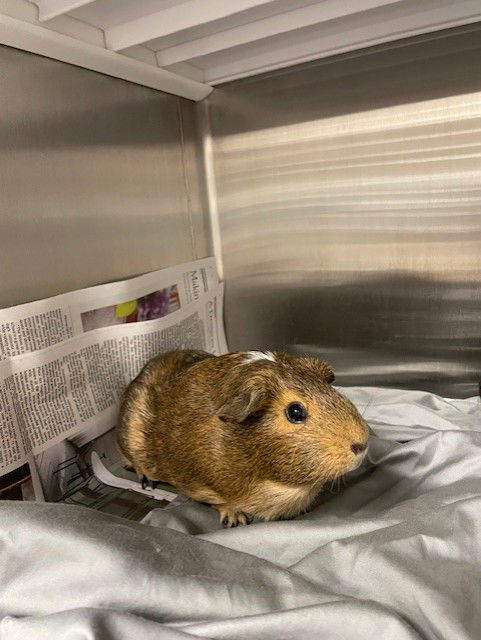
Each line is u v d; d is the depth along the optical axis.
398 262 0.46
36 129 0.36
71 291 0.39
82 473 0.38
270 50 0.45
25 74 0.35
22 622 0.19
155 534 0.24
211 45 0.41
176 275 0.49
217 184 0.55
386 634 0.19
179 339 0.49
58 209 0.38
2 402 0.32
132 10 0.35
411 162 0.44
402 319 0.47
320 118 0.47
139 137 0.46
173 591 0.21
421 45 0.41
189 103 0.52
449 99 0.41
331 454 0.28
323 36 0.42
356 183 0.47
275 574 0.23
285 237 0.52
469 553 0.24
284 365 0.31
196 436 0.32
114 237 0.43
